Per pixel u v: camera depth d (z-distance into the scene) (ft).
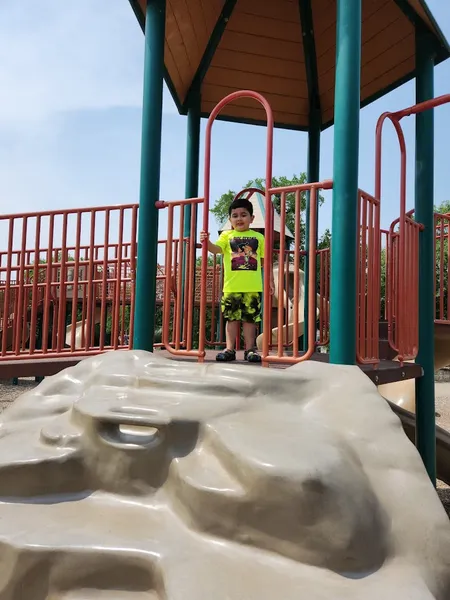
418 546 6.08
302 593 5.28
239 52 18.65
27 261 19.71
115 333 14.71
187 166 18.92
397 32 15.93
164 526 6.41
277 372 8.32
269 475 6.00
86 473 7.27
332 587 5.43
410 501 6.42
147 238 12.11
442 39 14.51
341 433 7.32
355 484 6.16
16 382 52.06
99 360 9.89
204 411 7.40
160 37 12.51
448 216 18.60
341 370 8.47
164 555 5.68
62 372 9.95
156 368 9.18
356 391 7.94
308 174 20.75
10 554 5.86
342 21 10.32
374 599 5.24
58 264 17.22
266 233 10.66
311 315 10.21
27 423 8.75
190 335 11.77
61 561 5.77
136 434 7.63
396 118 13.17
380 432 7.25
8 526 6.29
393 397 26.21
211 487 6.26
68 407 8.95
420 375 14.14
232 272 13.38
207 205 11.18
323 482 5.90
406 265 13.21
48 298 15.15
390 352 17.13
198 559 5.69
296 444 6.56
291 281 34.30
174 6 14.83
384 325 19.79
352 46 10.24
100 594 5.70
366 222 10.85
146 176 12.23
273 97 20.38
